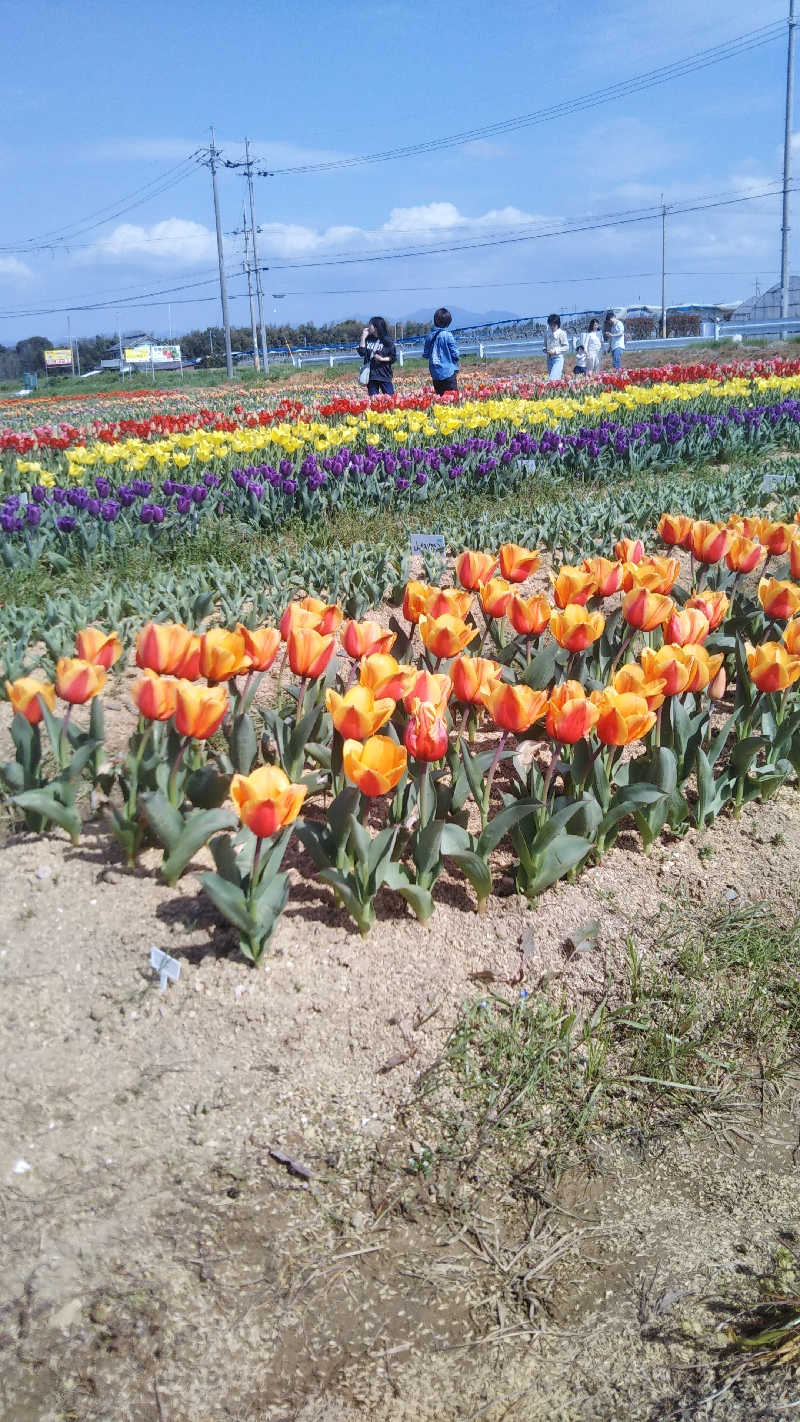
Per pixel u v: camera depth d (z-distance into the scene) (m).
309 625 4.29
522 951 3.86
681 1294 2.81
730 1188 3.15
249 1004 3.47
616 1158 3.24
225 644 3.99
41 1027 3.34
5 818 4.22
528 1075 3.42
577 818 4.16
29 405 43.41
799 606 4.76
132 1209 2.87
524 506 10.73
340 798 3.68
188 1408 2.47
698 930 4.11
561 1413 2.51
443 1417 2.50
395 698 3.79
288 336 118.19
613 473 12.67
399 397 20.88
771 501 11.11
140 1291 2.68
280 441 12.74
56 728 4.20
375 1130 3.19
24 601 7.43
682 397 20.66
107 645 4.14
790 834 4.76
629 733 3.75
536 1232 2.97
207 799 4.07
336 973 3.64
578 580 4.72
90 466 12.94
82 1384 2.49
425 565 7.84
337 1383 2.55
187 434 17.00
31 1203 2.85
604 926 4.04
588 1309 2.77
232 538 9.38
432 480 11.41
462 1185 3.09
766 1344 2.66
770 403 19.92
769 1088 3.54
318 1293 2.75
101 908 3.79
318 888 4.07
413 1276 2.82
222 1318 2.67
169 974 3.50
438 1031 3.52
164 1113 3.13
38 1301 2.63
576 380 29.16
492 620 5.88
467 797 4.53
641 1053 3.59
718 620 4.84
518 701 3.74
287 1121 3.17
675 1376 2.60
